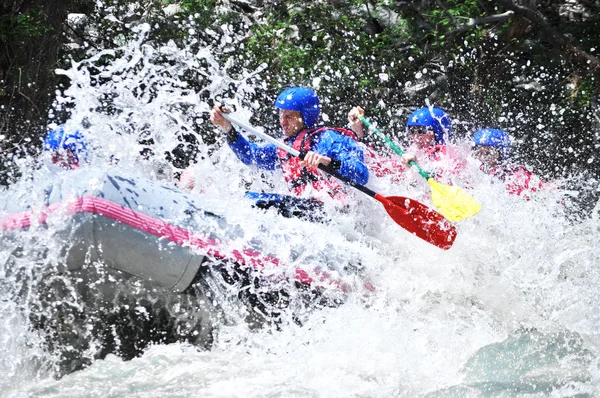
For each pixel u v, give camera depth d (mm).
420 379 8070
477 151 11852
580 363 8336
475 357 8516
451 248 9680
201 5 18797
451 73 20156
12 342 8289
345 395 7645
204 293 8680
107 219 8070
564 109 19594
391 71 19750
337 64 19094
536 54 20203
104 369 8086
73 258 8156
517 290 9680
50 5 17094
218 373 8023
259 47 18781
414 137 11422
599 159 18906
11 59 16812
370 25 20453
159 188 8539
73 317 8562
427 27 19844
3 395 7730
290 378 7969
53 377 8344
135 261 8281
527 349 8633
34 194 8148
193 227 8461
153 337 8914
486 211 10164
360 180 9195
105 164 9031
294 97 9664
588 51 20094
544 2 20891
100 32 18812
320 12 19766
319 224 9320
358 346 8578
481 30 20000
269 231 8875
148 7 18797
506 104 19875
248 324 8906
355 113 10672
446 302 9453
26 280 8219
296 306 8984
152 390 7617
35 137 16734
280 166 10211
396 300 9258
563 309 9555
